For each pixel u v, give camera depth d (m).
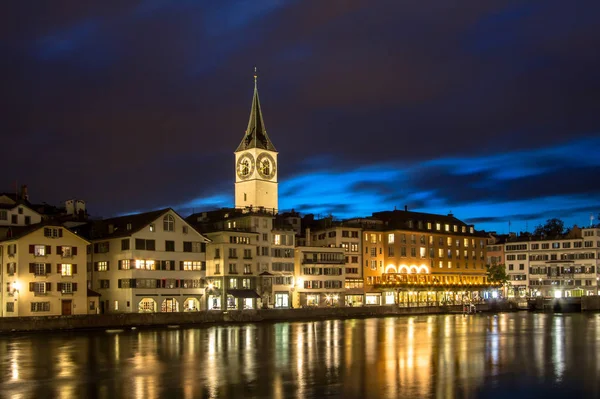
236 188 182.50
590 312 164.25
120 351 73.56
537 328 106.06
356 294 163.50
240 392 50.00
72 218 142.25
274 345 79.38
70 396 49.09
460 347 77.00
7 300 108.56
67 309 111.88
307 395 48.78
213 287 136.25
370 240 170.38
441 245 186.75
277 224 156.00
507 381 53.91
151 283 122.88
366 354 70.50
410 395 48.69
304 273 151.88
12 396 49.22
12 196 141.50
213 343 81.69
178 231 127.56
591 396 48.53
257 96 185.00
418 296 177.38
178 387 52.03
